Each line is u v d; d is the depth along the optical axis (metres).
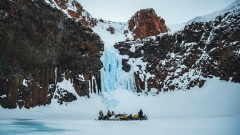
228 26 54.53
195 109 45.25
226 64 50.59
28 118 36.38
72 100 50.81
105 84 57.38
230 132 16.59
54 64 50.06
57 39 50.94
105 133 17.80
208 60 54.12
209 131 17.69
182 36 62.09
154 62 61.97
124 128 21.84
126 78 60.53
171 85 56.41
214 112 41.81
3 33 42.44
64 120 34.47
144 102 54.41
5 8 43.34
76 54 54.44
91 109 50.03
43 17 48.94
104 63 59.69
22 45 44.81
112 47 67.81
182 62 58.59
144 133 17.44
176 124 25.39
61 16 52.62
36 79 46.53
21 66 44.59
